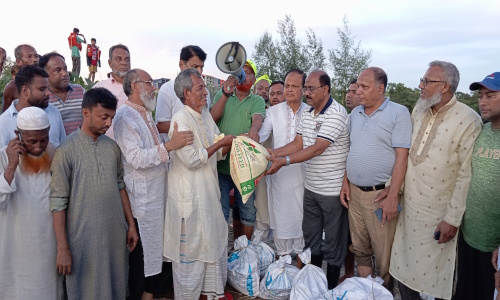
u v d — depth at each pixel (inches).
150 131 138.1
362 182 141.9
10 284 112.0
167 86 163.0
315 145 148.2
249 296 155.4
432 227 128.2
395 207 133.1
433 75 122.6
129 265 137.9
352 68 915.4
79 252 116.0
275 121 176.4
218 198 144.9
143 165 128.4
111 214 119.6
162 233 141.2
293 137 172.4
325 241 158.4
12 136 123.2
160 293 157.8
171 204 138.6
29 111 106.3
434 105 127.0
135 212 133.5
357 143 142.6
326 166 152.8
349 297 130.1
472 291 128.0
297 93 166.6
